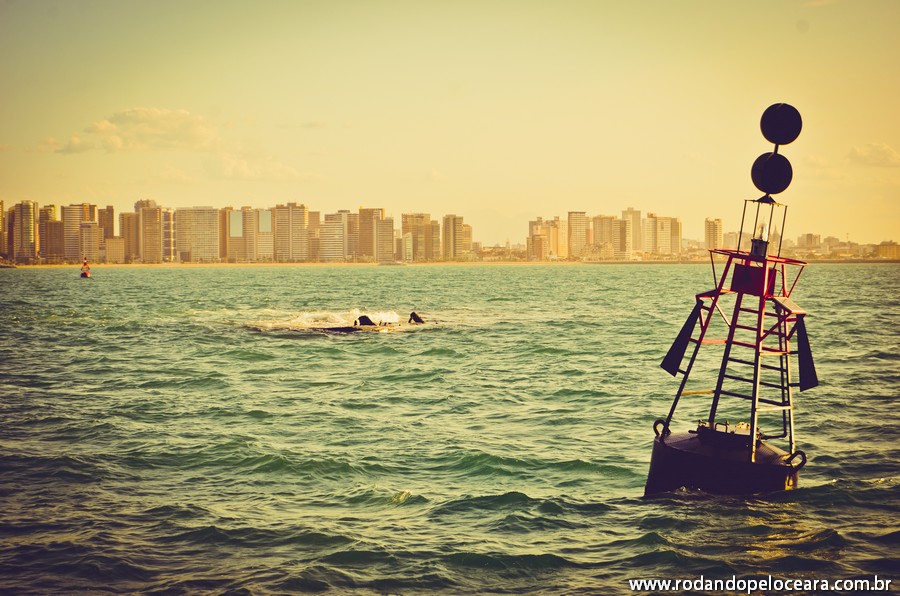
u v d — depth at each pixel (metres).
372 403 26.23
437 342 45.03
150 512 15.14
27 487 16.72
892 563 12.39
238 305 86.00
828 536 13.32
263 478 17.45
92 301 94.62
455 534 13.93
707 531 13.59
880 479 16.33
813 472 16.98
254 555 13.08
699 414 23.58
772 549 12.91
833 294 105.00
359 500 15.89
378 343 44.59
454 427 22.31
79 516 14.88
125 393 28.41
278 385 30.08
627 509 14.91
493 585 11.93
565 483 16.70
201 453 19.42
